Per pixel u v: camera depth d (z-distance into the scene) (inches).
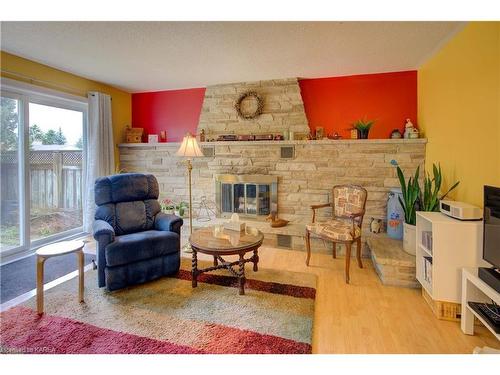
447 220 81.6
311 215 149.0
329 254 135.9
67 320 78.2
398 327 77.4
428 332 75.0
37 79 132.0
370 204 138.9
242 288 93.8
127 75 151.4
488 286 65.2
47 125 144.4
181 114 181.5
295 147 149.3
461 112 96.7
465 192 94.3
